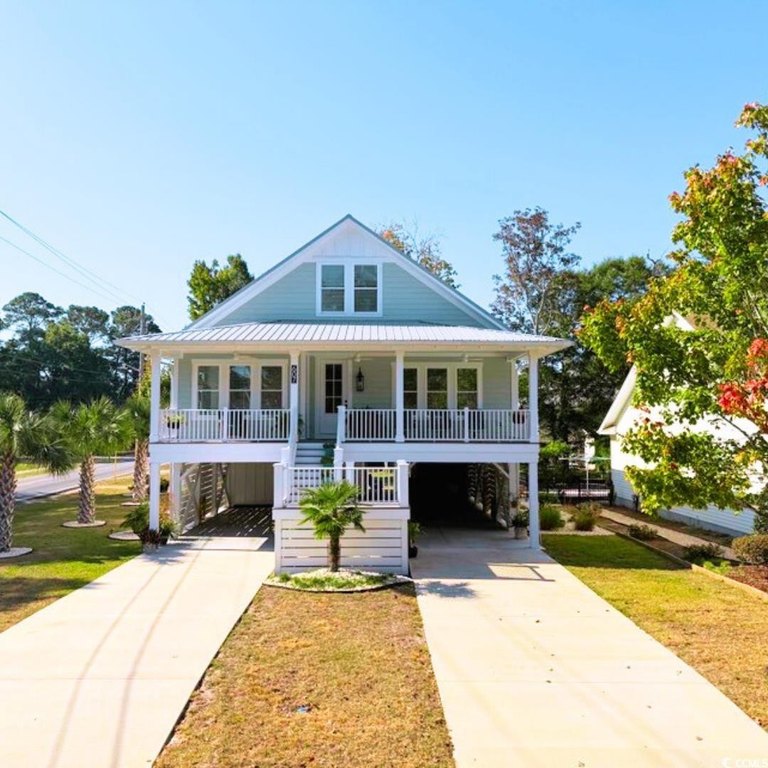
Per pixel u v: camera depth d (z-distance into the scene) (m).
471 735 5.05
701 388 7.63
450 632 7.82
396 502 11.75
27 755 4.68
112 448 17.83
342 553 11.55
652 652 7.10
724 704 5.68
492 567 11.88
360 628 7.97
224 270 33.44
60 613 8.59
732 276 7.48
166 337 14.73
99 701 5.68
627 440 8.29
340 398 18.12
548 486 27.78
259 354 17.69
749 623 8.27
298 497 12.04
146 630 7.84
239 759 4.64
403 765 4.57
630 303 8.77
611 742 4.93
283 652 7.04
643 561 12.52
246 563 12.10
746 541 11.64
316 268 18.59
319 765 4.56
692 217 7.71
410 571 11.48
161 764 4.57
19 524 17.30
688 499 7.69
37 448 13.52
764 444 7.64
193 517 16.94
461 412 16.30
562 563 12.30
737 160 7.22
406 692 5.92
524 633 7.79
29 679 6.20
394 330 16.17
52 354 66.75
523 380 36.75
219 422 15.79
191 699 5.75
